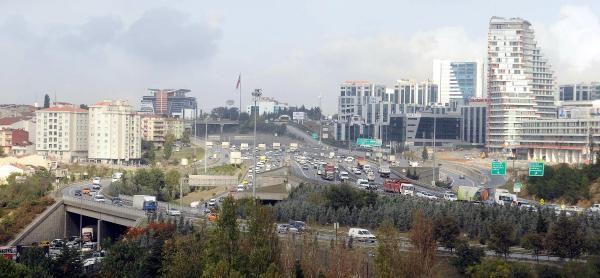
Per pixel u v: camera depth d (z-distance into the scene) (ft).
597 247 612.70
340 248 579.48
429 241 593.83
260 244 551.18
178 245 611.06
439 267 602.44
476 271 565.12
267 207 594.24
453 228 649.61
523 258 627.87
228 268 507.71
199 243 605.73
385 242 561.43
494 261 567.59
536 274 569.64
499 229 633.61
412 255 557.33
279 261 548.31
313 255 579.07
